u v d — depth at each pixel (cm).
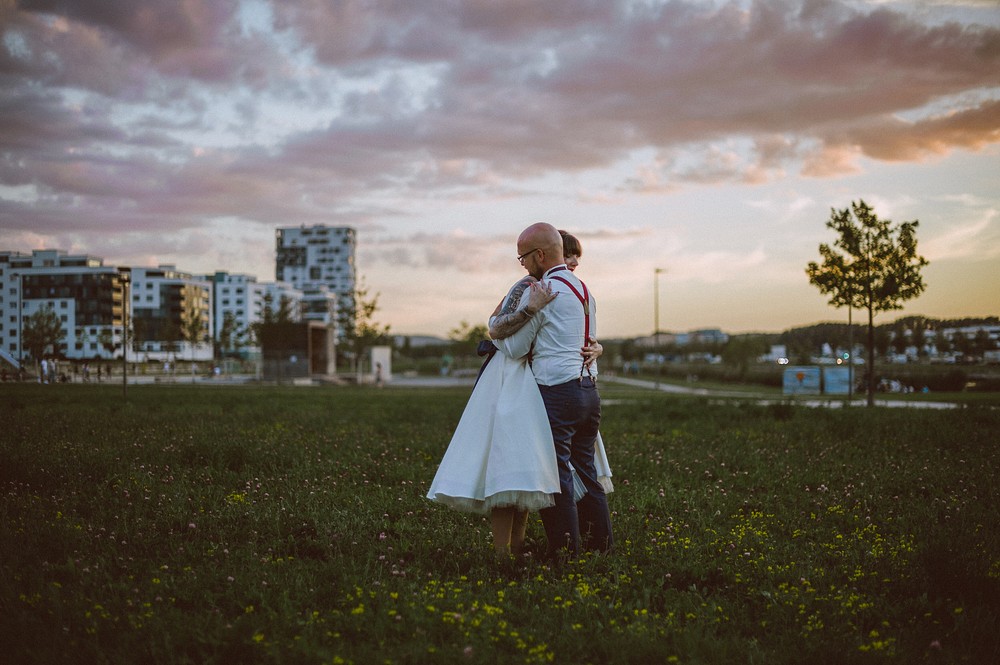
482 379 417
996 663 274
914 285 2438
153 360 12850
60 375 4744
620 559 393
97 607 299
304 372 5934
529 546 437
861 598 336
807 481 688
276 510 508
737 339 7500
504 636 284
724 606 332
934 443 978
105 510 509
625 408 1814
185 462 743
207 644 272
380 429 1155
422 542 434
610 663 267
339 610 312
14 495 544
